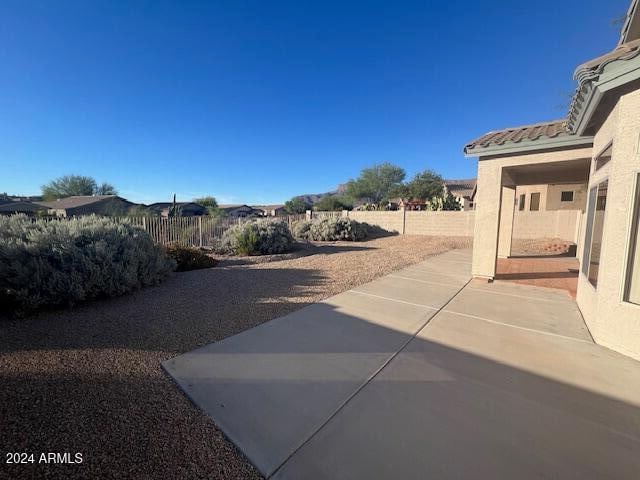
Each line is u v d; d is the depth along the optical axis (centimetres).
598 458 224
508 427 256
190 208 4897
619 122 396
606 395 302
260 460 223
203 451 231
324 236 1936
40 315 509
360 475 209
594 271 495
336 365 359
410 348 405
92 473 211
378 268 973
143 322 488
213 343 418
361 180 5578
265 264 1060
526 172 978
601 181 478
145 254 701
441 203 2445
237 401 291
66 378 326
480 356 383
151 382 322
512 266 1025
